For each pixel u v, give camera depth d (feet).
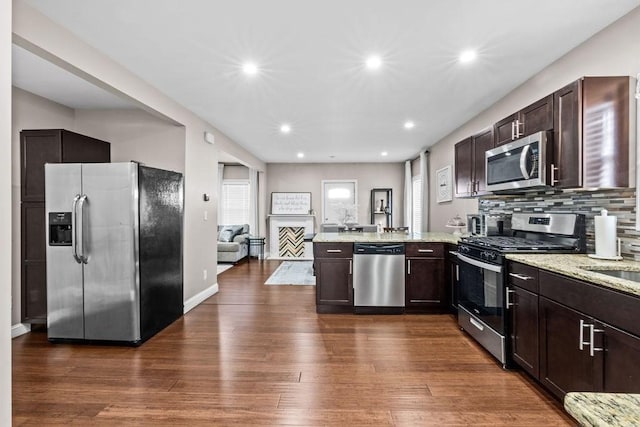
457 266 11.50
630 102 6.89
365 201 27.66
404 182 27.43
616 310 5.02
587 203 8.12
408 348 9.50
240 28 7.50
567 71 8.68
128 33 7.70
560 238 8.66
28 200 11.01
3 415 3.45
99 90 11.34
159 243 10.98
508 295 8.08
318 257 12.81
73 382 7.66
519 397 6.98
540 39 7.98
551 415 6.37
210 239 15.55
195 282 13.98
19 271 11.05
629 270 6.26
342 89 11.16
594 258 7.23
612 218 7.01
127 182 9.82
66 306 9.98
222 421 6.24
